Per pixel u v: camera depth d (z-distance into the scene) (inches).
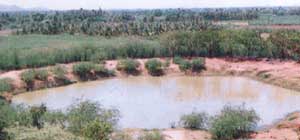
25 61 2469.2
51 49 2704.2
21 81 2177.7
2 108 1230.9
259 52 2768.2
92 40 3449.8
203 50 2834.6
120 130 1282.0
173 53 2861.7
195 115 1439.5
